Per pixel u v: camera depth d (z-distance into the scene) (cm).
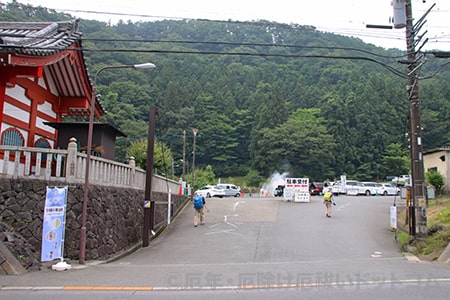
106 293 771
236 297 728
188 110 8450
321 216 2316
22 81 1588
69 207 1253
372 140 8325
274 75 10700
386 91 9094
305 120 8100
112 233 1438
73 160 1284
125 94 7862
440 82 9112
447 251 1240
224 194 4647
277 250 1473
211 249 1518
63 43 1475
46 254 1116
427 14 1395
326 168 7888
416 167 1474
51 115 1870
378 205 2888
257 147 8256
